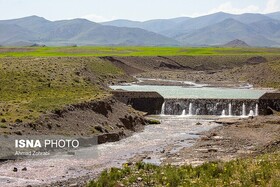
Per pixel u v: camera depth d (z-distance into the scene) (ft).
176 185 118.83
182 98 342.44
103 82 470.80
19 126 191.31
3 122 192.24
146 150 195.93
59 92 292.40
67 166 159.53
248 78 552.41
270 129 241.96
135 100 337.52
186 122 291.99
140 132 249.96
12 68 357.00
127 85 480.64
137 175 130.93
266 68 555.28
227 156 176.04
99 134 216.13
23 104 233.55
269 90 450.71
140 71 633.20
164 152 189.88
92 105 249.34
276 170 121.08
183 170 133.49
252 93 418.10
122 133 233.35
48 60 465.88
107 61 588.50
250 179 116.98
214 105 336.70
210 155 180.04
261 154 173.47
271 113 327.88
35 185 131.13
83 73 418.31
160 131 253.85
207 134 240.94
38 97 263.90
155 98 342.23
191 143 214.48
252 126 254.68
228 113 333.83
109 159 174.60
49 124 204.03
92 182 123.44
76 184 128.47
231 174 124.67
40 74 347.56
